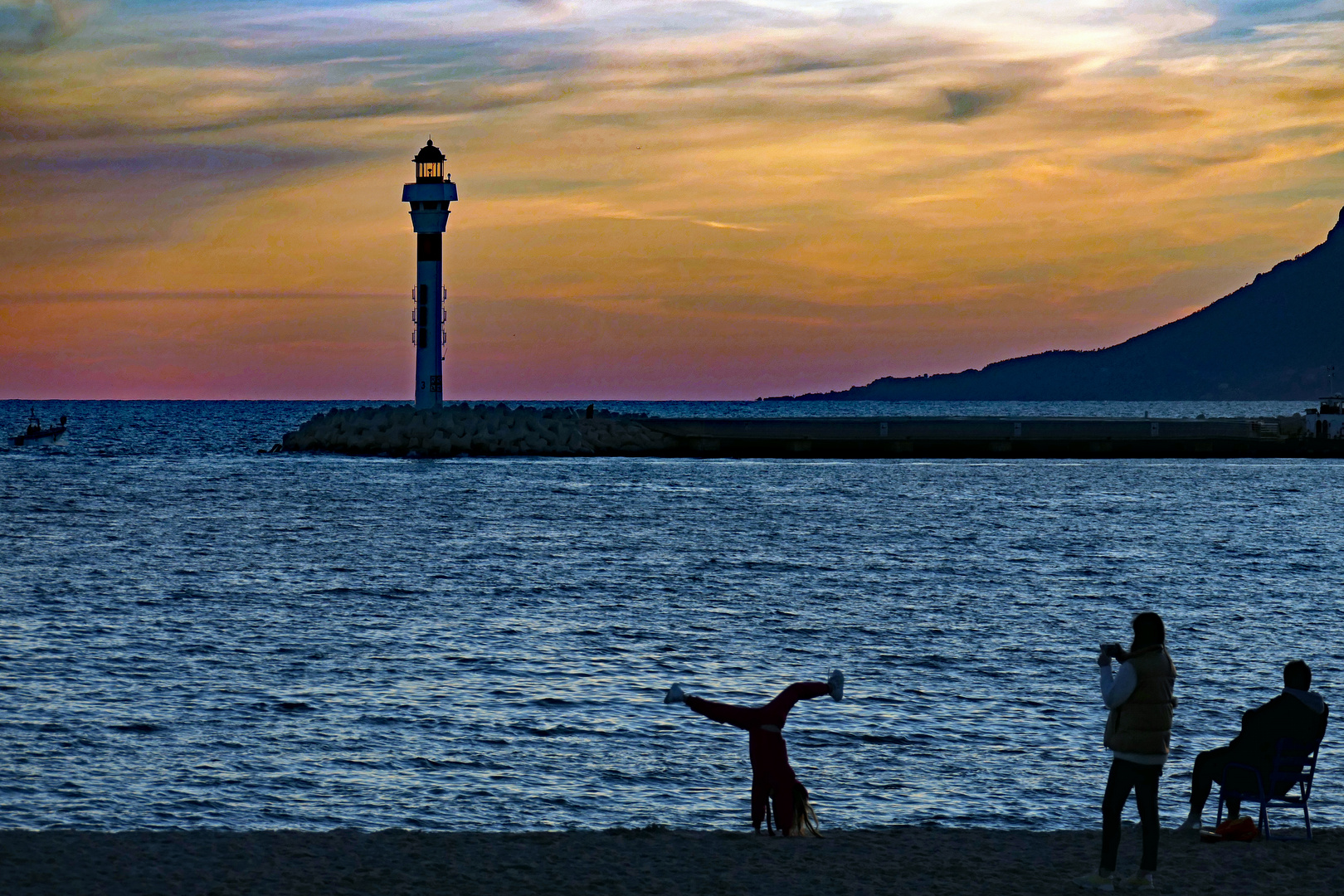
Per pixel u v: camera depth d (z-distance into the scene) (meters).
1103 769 25.02
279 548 65.56
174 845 16.89
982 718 29.33
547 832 18.19
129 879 15.36
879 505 91.62
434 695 31.36
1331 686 32.97
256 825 21.34
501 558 61.50
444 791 23.42
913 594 49.97
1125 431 161.62
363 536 71.38
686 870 16.09
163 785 23.58
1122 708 15.07
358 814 22.05
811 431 165.38
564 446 153.12
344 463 141.12
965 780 24.22
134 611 44.34
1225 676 33.91
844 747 26.56
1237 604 47.66
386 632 40.41
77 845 16.83
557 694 31.66
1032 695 31.83
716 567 58.34
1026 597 49.28
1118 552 65.12
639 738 27.38
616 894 15.13
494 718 29.00
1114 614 45.22
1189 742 27.11
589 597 48.53
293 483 113.69
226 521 79.94
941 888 15.42
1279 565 60.19
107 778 23.92
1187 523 80.06
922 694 31.92
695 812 22.34
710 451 152.00
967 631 41.28
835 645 38.62
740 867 16.25
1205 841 17.55
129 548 65.00
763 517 82.88
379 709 29.88
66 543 67.19
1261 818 17.55
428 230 142.12
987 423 172.00
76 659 35.44
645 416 183.88
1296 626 42.44
